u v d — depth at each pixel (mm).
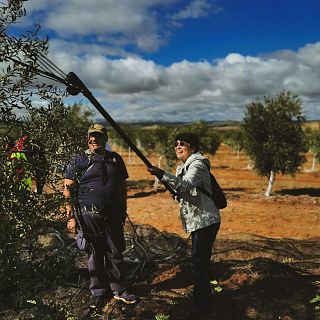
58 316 2402
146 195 20078
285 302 4207
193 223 3934
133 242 5848
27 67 2297
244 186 25891
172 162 23719
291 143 20406
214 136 38156
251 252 6281
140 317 3975
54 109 2424
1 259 2229
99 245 4129
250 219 14016
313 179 30844
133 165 41250
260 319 3928
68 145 2486
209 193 3953
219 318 3965
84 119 15086
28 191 2293
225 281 4750
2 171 2215
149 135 40125
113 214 4074
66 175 2848
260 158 20375
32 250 2361
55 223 2459
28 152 2322
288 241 7309
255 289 4488
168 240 6586
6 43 2260
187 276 4949
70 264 2650
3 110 2244
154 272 5191
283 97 20656
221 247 6672
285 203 17734
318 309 4121
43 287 2422
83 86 2770
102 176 3957
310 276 5047
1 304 2428
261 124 20797
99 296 4184
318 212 15555
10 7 2232
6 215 2232
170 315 3986
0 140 2285
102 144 3957
